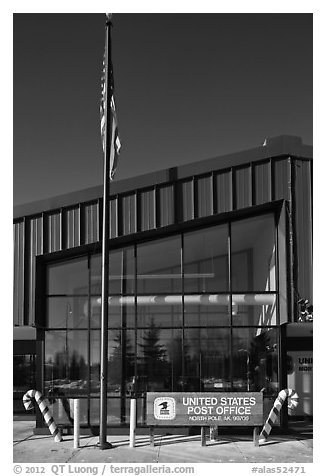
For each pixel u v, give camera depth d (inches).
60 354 621.3
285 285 604.4
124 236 612.4
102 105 571.2
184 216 613.9
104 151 544.4
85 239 617.3
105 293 529.3
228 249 631.2
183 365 611.2
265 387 605.9
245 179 622.8
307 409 770.2
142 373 612.4
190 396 540.1
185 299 622.2
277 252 638.5
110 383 611.8
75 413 539.5
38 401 570.6
